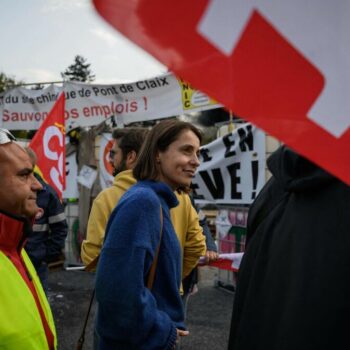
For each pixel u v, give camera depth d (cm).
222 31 58
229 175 513
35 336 136
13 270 141
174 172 172
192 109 564
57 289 605
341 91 64
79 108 652
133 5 52
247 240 151
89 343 416
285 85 63
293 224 118
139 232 148
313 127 64
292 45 62
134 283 144
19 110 708
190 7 56
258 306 124
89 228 252
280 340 111
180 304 164
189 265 243
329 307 104
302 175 117
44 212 377
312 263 110
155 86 588
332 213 109
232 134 509
